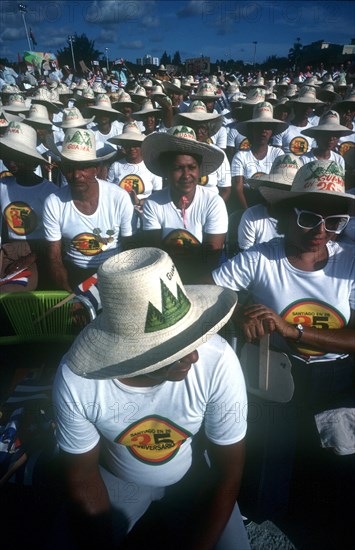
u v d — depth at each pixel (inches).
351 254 82.5
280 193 79.0
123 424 65.2
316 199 76.7
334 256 83.0
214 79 818.8
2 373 103.6
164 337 57.1
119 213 141.6
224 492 68.4
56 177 294.0
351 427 81.4
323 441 82.3
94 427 66.6
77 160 127.9
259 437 89.3
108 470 76.7
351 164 135.0
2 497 84.3
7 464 81.4
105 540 70.1
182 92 494.0
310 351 85.6
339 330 82.4
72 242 143.7
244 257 87.9
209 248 144.2
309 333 80.5
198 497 70.5
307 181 77.7
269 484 89.2
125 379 61.6
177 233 145.4
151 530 79.8
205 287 70.7
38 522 82.4
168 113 322.0
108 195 139.5
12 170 154.4
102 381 61.5
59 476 82.4
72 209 138.3
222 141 327.6
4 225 169.2
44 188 158.6
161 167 147.9
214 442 68.2
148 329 56.7
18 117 307.6
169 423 66.0
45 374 99.7
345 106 295.7
